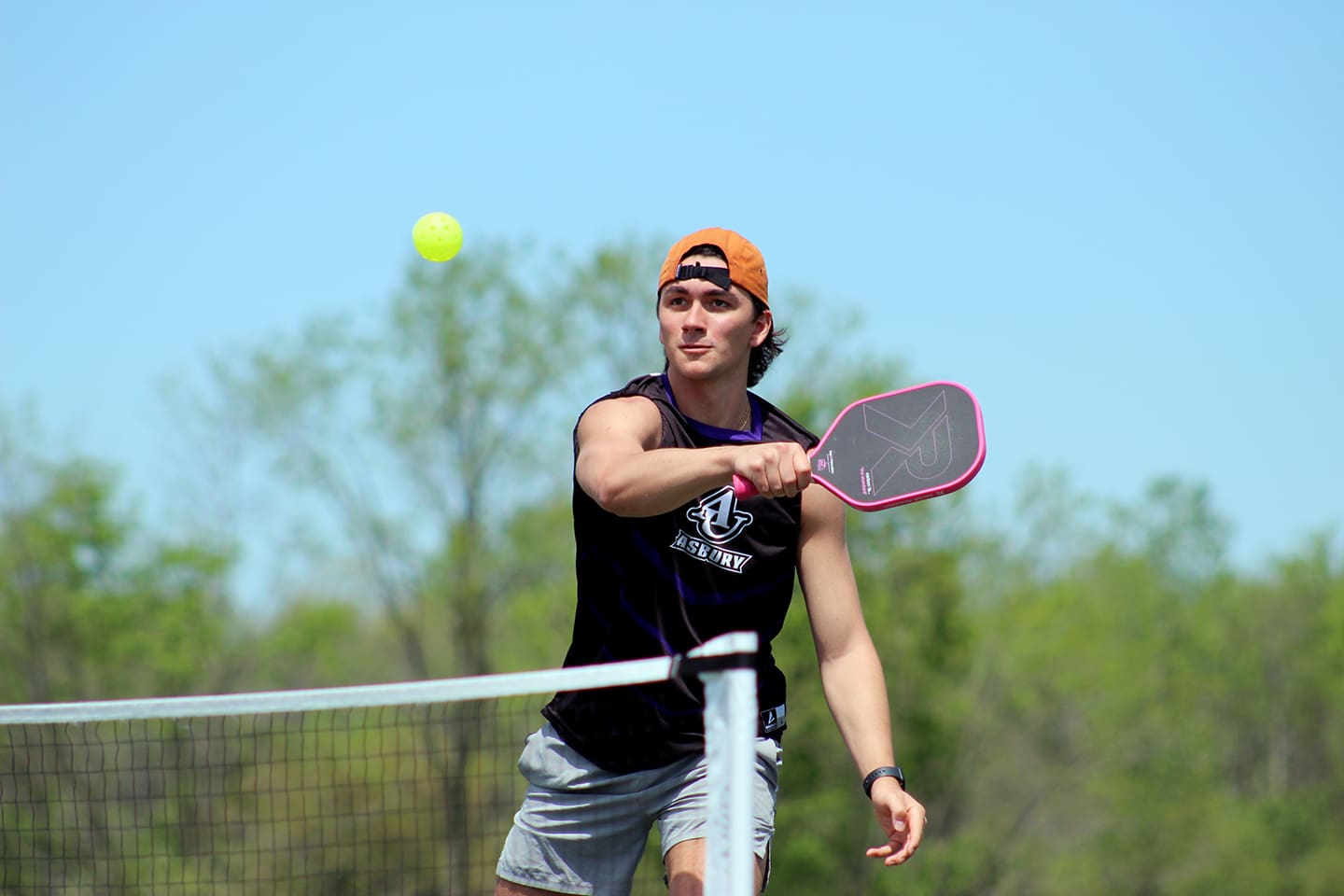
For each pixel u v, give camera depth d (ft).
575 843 43.86
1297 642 453.17
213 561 337.11
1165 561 512.63
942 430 40.16
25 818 177.06
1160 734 385.50
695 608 41.57
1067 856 371.76
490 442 328.29
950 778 335.47
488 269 323.57
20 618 336.49
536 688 35.68
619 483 36.42
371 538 336.29
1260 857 382.42
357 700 37.86
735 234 41.91
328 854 145.18
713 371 40.86
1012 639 348.18
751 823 32.96
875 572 317.83
